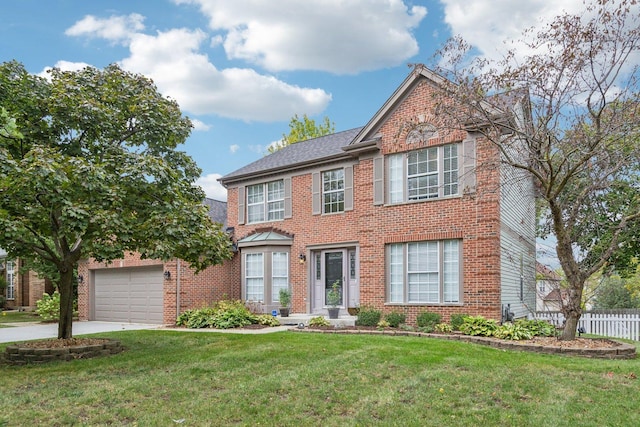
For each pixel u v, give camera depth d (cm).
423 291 1580
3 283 3225
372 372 873
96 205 977
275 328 1598
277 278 1986
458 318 1406
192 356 1052
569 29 1078
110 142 1219
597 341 1152
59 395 766
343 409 690
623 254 1938
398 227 1636
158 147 1281
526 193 1841
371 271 1688
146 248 1032
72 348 1078
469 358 969
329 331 1455
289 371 891
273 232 2025
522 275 1820
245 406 701
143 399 742
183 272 1908
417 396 739
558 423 629
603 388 775
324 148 2048
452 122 1249
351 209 1823
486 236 1462
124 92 1243
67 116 1109
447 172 1561
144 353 1121
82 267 2245
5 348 1149
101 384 830
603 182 1144
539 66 1100
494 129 1191
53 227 1063
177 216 1067
